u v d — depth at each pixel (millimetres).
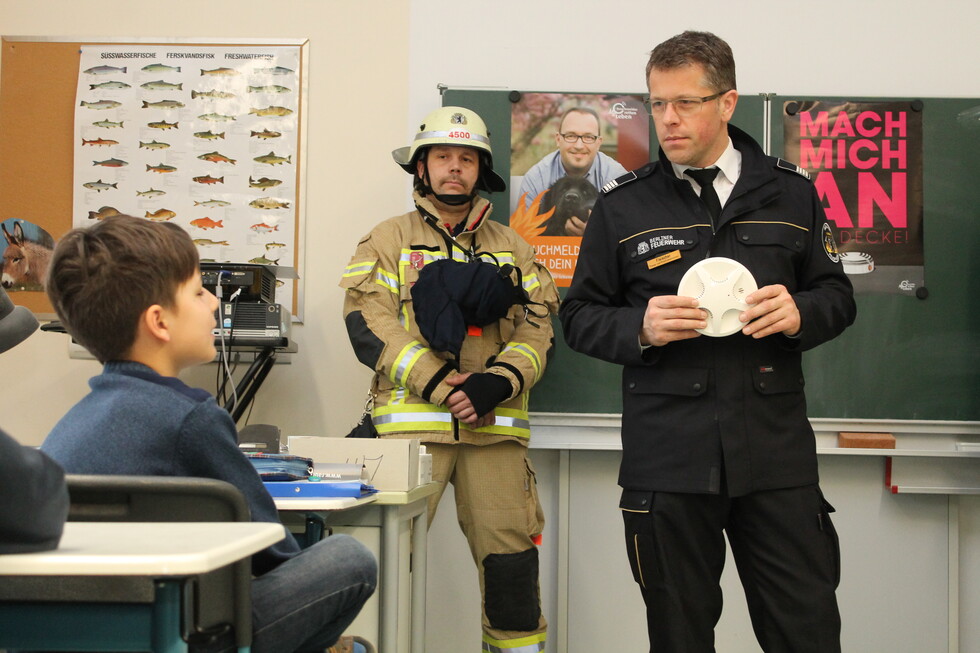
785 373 2146
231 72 3783
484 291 2887
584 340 2264
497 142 3611
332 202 3748
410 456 2189
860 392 3486
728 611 3510
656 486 2135
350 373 3699
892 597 3486
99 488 1139
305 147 3758
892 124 3562
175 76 3781
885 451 3404
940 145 3549
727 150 2277
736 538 2197
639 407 2197
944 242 3521
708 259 2070
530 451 3602
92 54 3791
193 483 1160
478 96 3629
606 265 2316
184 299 1429
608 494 3561
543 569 3568
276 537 1009
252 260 3730
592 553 3547
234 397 3311
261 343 3201
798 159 3568
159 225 1434
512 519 2943
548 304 3242
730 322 2037
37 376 3715
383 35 3770
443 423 2904
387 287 3027
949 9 3648
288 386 3693
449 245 3078
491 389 2826
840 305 2174
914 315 3504
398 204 3744
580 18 3711
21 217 3756
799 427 2158
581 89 3686
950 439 3477
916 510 3502
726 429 2092
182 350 1438
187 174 3760
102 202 3758
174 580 952
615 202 2318
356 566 1426
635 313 2172
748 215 2191
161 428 1295
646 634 3520
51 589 975
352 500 1758
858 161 3555
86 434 1285
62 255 1373
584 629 3527
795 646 2066
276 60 3779
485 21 3732
